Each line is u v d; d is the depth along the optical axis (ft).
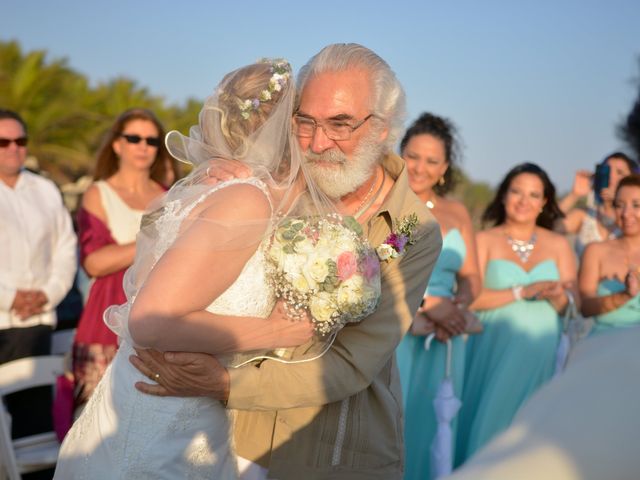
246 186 7.28
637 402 2.06
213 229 6.95
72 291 20.15
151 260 7.64
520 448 2.09
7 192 15.56
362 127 8.25
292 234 7.45
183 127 73.31
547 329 15.38
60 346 17.89
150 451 7.39
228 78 7.88
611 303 15.69
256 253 7.49
